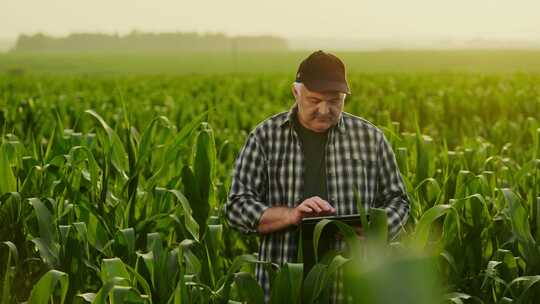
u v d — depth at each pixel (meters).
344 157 3.81
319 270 3.34
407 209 3.88
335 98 3.57
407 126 17.55
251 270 4.26
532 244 4.32
